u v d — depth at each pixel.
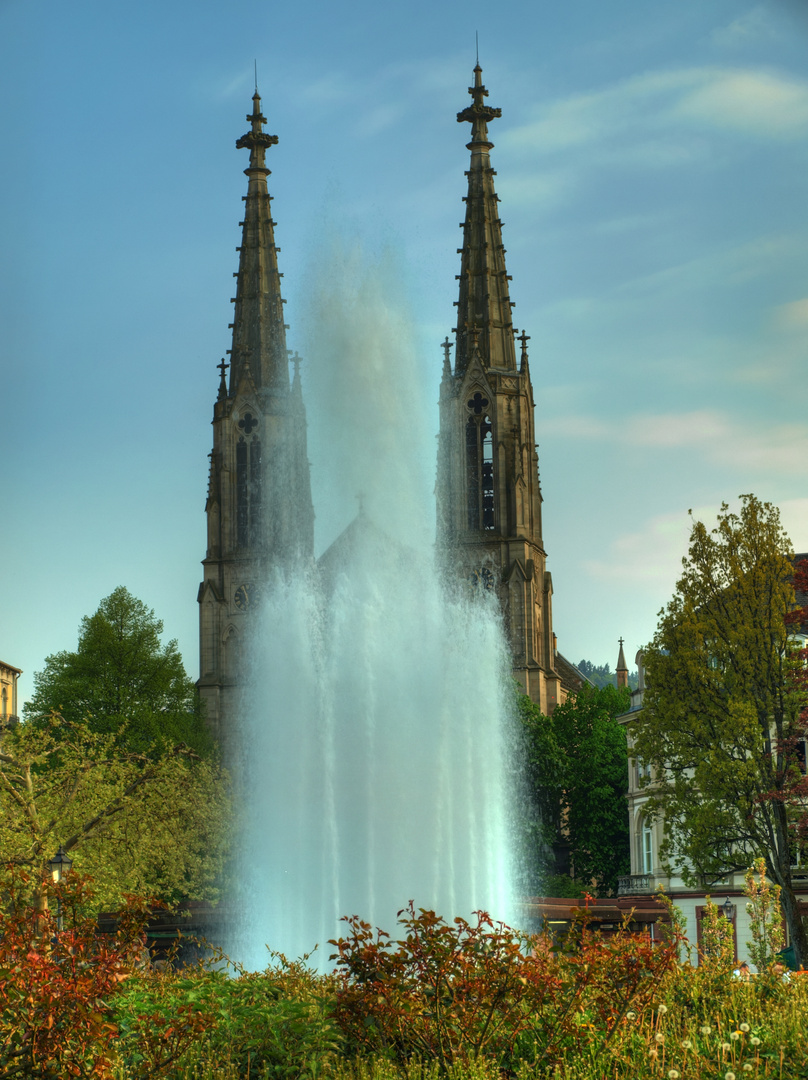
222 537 144.50
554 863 105.19
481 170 151.00
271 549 143.12
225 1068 19.69
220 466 145.88
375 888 56.09
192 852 55.91
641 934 22.50
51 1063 17.19
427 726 58.25
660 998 21.86
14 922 17.78
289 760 62.81
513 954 20.12
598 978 20.97
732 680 56.59
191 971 25.69
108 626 105.62
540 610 143.38
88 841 49.38
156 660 106.12
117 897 45.91
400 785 57.38
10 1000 16.78
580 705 116.38
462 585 140.00
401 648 59.69
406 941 20.23
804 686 55.09
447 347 144.88
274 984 22.94
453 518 141.75
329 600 63.44
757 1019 20.92
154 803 50.91
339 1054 20.39
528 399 145.38
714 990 22.92
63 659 106.81
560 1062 19.56
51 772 50.81
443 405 143.75
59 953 17.69
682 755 57.94
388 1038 20.11
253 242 152.62
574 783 111.31
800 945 52.72
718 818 55.31
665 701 57.88
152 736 97.19
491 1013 19.94
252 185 154.12
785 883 53.47
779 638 56.38
